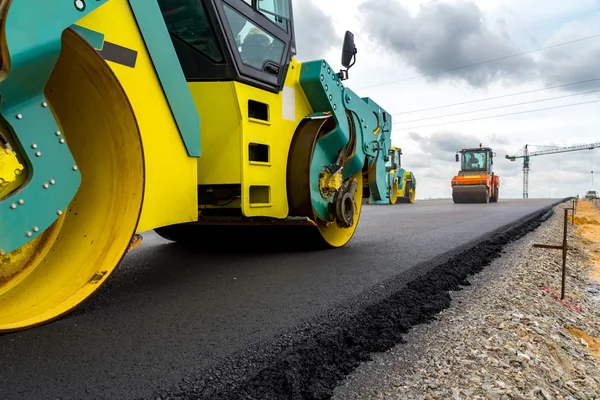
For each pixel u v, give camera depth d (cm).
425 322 288
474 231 739
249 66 368
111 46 240
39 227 196
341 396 188
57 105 221
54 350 202
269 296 309
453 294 362
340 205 486
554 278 507
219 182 362
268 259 450
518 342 252
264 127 390
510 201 2614
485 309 318
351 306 287
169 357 201
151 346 213
